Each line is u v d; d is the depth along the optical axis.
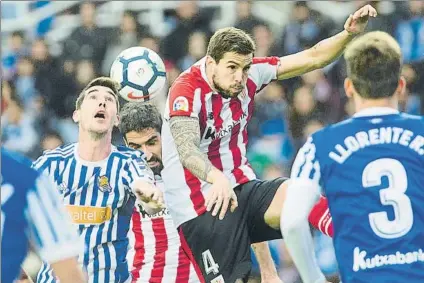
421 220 13.80
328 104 34.75
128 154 19.31
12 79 38.50
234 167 18.08
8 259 12.82
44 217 13.13
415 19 36.94
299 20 36.53
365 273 13.66
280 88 35.06
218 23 37.50
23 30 40.16
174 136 17.20
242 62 17.23
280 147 34.19
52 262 13.26
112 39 38.22
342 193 13.95
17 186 12.97
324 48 18.66
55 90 38.12
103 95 19.03
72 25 39.91
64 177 18.97
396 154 13.98
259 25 36.62
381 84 14.19
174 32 37.16
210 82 17.52
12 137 37.69
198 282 20.56
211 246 17.92
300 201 14.02
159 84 20.48
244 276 17.80
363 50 14.30
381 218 13.77
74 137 37.41
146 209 18.62
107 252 19.20
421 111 35.97
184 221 18.12
